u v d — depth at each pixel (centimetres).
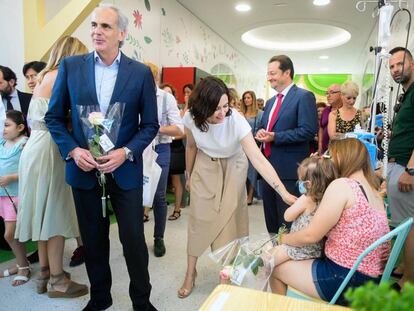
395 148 212
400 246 117
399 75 214
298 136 215
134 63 166
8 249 271
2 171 215
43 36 286
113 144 158
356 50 772
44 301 196
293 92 226
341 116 330
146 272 178
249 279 139
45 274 204
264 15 552
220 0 495
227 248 175
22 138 227
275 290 152
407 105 205
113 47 157
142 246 175
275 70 226
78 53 188
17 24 296
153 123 172
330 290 131
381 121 245
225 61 746
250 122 413
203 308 85
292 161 223
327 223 130
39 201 186
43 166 186
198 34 589
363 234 127
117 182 165
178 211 369
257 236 180
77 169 166
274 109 235
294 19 565
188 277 209
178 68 454
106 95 161
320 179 147
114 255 264
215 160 198
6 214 211
